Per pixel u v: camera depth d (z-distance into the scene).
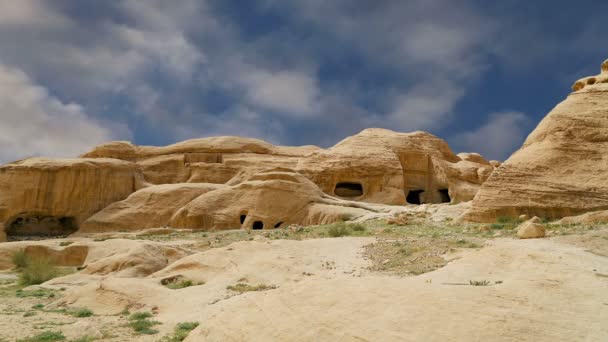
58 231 50.78
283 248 22.69
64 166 50.41
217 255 21.97
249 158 61.59
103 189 52.03
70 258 30.44
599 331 6.63
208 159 63.00
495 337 6.66
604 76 32.16
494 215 26.66
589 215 23.62
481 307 7.42
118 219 46.91
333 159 52.59
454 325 7.09
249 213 41.19
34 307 17.06
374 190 50.66
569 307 7.44
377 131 58.03
